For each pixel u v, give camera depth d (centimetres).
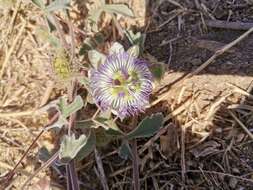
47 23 25
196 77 25
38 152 24
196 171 24
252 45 26
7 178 25
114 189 25
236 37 26
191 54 26
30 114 26
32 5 27
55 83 26
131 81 21
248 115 25
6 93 26
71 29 24
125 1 27
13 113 26
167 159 25
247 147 24
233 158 24
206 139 25
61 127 25
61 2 23
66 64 22
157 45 26
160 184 25
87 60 25
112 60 21
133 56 21
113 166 25
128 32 25
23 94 26
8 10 27
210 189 24
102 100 21
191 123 25
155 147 25
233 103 25
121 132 23
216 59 26
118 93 21
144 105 22
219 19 27
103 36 26
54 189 25
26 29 27
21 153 25
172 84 25
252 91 25
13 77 27
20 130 26
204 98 25
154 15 27
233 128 25
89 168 25
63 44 24
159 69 23
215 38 26
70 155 22
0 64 27
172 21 27
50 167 25
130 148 24
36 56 27
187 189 24
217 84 25
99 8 25
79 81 24
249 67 25
